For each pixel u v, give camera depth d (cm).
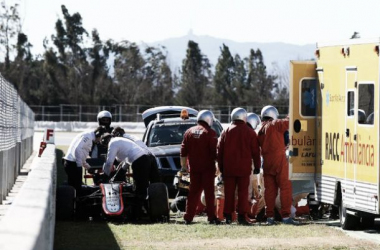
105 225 3250
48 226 2009
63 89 19362
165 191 3416
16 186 5700
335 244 2781
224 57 19988
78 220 3444
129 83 19800
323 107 3497
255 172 3441
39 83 19938
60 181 5284
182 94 19275
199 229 3147
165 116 5181
